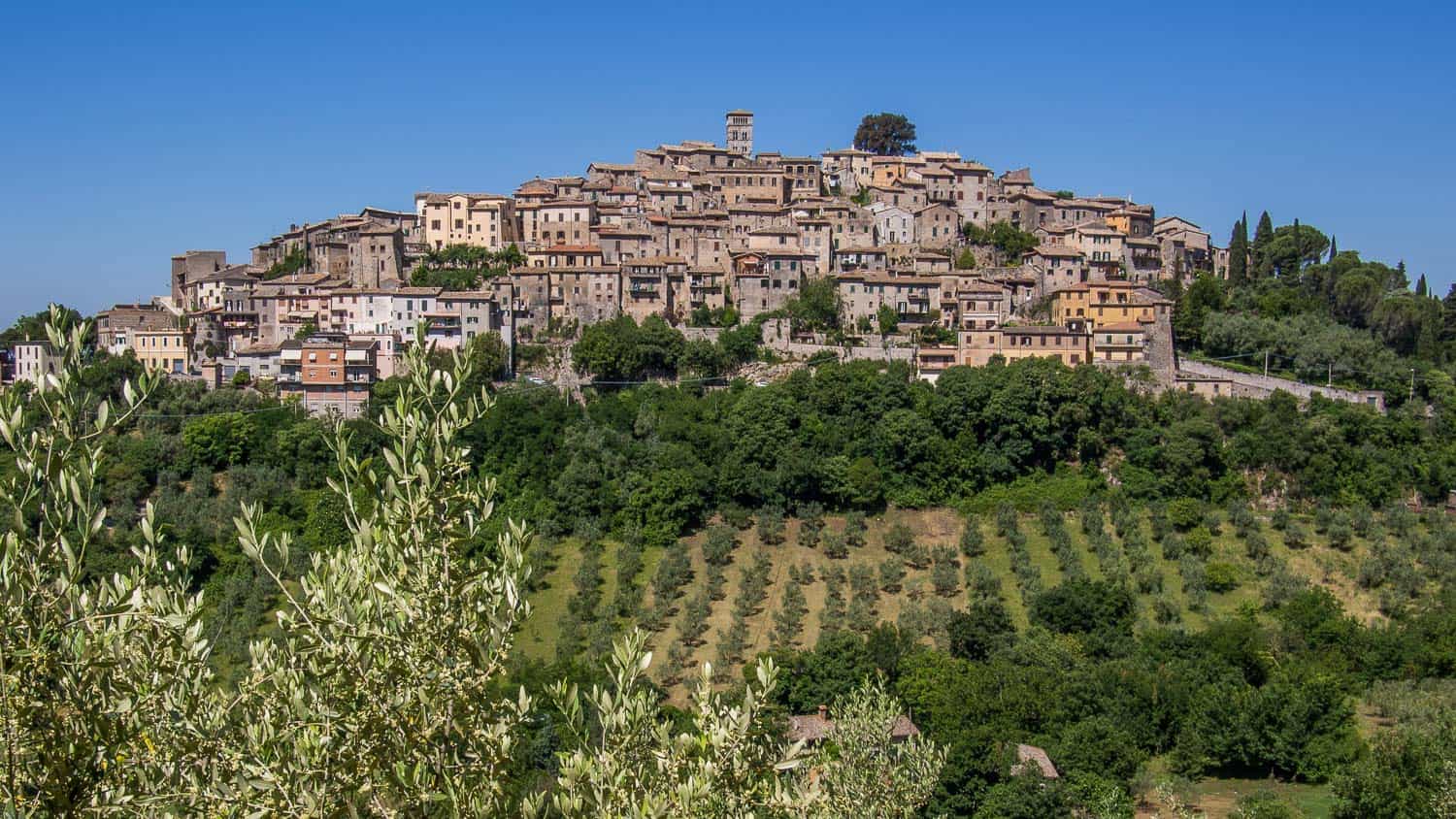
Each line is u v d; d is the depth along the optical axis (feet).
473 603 99.30
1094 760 315.37
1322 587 460.55
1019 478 548.31
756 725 120.57
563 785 104.32
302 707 91.66
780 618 426.10
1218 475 544.62
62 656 89.15
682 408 590.55
